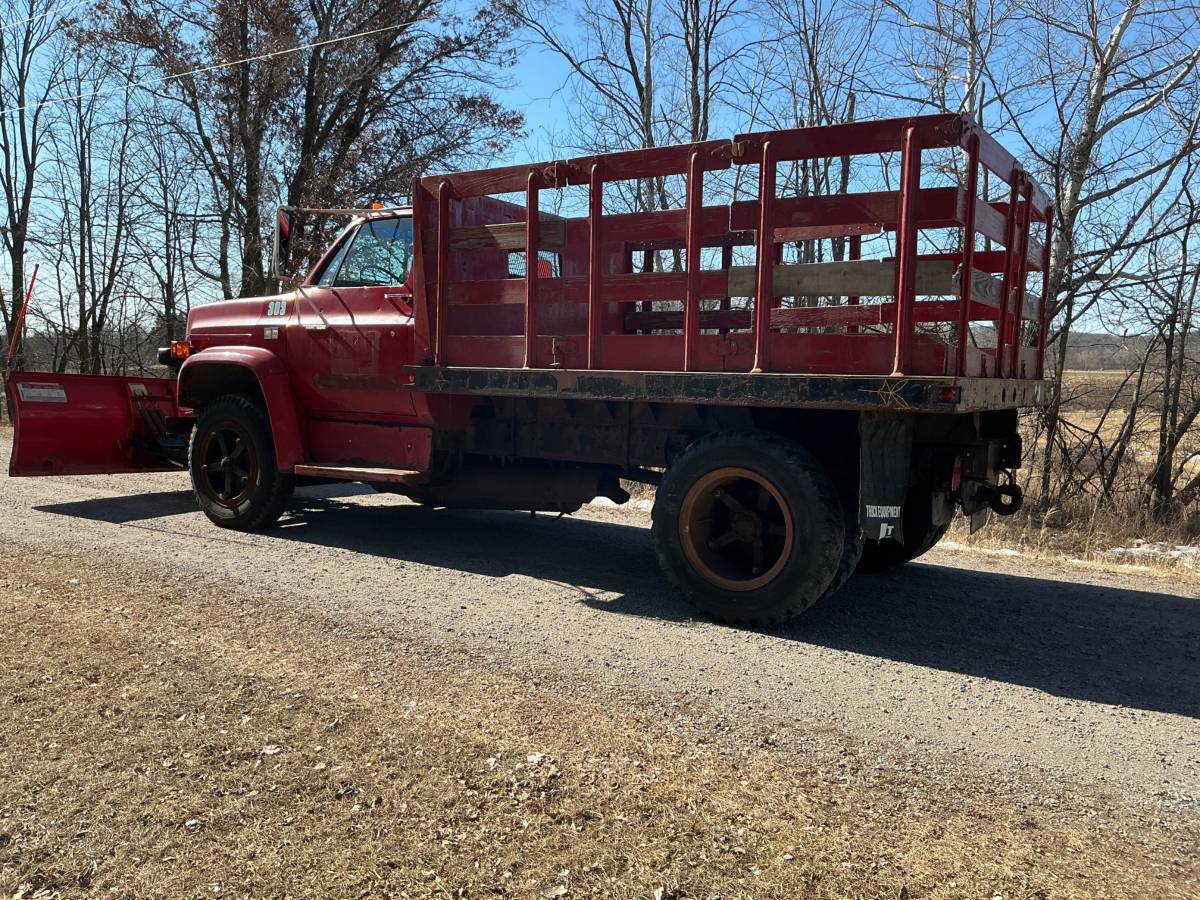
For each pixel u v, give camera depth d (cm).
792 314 471
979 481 519
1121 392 998
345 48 1798
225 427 712
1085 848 271
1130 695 406
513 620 485
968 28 1062
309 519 782
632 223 497
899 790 305
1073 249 995
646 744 332
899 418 446
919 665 439
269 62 1736
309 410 695
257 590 525
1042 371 606
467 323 599
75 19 1903
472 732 337
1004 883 249
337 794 288
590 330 508
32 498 839
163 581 538
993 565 689
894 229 557
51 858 252
